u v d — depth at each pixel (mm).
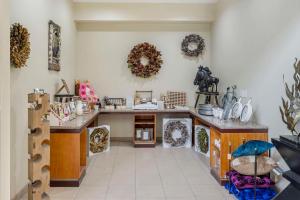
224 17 5652
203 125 5727
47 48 4387
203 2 6281
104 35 6660
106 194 3633
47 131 3215
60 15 5141
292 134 2982
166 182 4059
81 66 6652
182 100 6672
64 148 3852
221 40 5859
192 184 3979
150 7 6305
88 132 5461
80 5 6242
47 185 3262
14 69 3246
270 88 3725
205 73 6035
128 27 6676
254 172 3326
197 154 5598
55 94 4809
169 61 6746
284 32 3369
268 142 3443
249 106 4070
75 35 6438
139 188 3836
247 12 4473
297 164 2561
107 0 6168
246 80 4531
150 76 6727
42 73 4160
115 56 6691
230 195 3596
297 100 2873
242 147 3246
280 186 3443
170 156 5453
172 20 6344
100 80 6688
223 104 5230
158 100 6699
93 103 6035
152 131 6355
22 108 3479
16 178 3342
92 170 4590
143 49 6590
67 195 3594
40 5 4062
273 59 3637
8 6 1800
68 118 4445
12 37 3117
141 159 5238
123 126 6758
